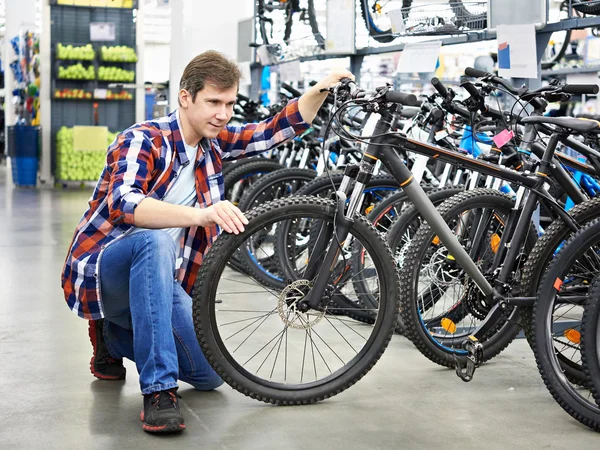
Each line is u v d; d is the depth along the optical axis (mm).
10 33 13930
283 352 2908
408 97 2273
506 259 2641
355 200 2381
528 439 2127
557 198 3332
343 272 2699
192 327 2408
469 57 8297
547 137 2951
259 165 4332
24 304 3732
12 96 14086
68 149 10828
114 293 2262
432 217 2543
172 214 2100
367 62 7203
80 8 10938
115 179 2150
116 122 11273
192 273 2430
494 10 3461
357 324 3303
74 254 2270
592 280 2332
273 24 6180
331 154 4363
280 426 2201
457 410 2361
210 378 2459
